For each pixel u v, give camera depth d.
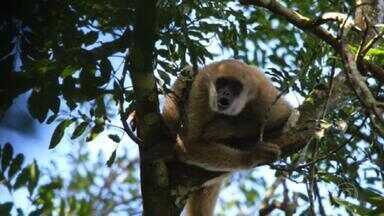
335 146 10.91
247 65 13.51
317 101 10.39
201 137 11.82
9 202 9.80
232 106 12.67
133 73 9.45
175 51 10.52
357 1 11.12
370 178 11.73
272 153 10.77
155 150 9.91
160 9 9.93
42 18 9.63
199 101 12.44
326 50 10.91
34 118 9.59
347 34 10.47
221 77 13.09
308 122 10.26
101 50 9.82
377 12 11.05
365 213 9.84
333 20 10.32
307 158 10.55
